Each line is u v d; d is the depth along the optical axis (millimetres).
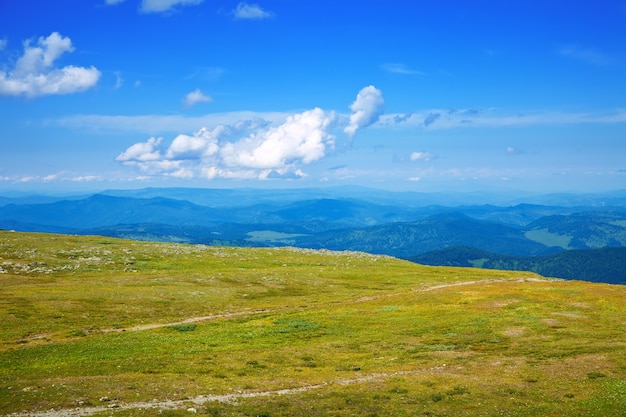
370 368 50125
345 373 48188
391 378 45531
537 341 59688
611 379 42625
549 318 72688
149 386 41344
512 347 57406
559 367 47531
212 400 38344
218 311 85875
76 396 37500
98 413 33719
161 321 76688
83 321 72750
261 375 47500
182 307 86125
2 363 49688
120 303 84125
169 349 58031
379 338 64500
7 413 33688
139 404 36562
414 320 74875
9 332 64250
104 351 56031
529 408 36500
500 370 47562
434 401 38750
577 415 34594
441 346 59000
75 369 47406
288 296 104188
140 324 74125
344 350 58688
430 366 50406
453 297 93812
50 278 103188
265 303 94875
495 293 95062
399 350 58031
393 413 36094
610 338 59656
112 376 44500
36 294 84812
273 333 68125
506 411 36031
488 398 39188
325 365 51969
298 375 47312
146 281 105562
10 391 38500
